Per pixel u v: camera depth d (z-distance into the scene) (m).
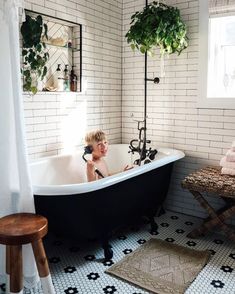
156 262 2.04
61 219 1.85
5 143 1.58
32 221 1.50
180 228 2.60
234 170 2.32
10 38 1.50
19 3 1.52
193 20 2.66
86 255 2.13
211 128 2.70
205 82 2.67
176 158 2.57
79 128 2.83
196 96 2.74
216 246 2.28
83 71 2.79
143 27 2.50
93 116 2.96
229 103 2.57
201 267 1.99
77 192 1.71
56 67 2.61
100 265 2.01
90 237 2.01
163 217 2.84
